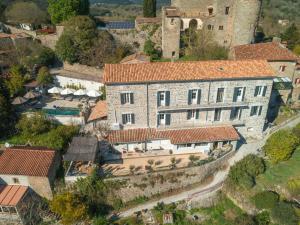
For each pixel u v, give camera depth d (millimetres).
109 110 42875
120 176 39438
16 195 37938
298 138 45594
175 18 61906
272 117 52844
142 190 40062
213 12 69500
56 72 64500
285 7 150875
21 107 54188
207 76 41781
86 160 38875
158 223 37625
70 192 38281
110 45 67562
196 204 39344
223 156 43188
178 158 43406
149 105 43031
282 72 55375
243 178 40812
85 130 47906
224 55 63875
